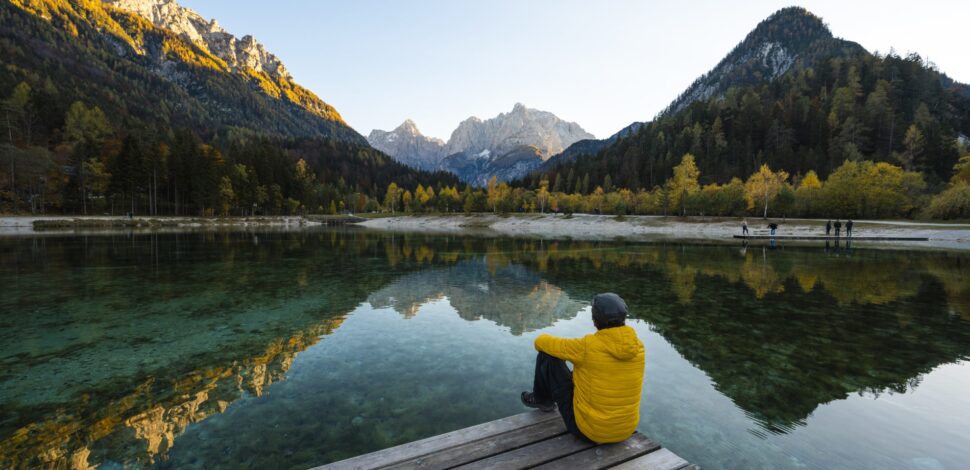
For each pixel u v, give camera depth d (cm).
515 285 1470
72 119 10131
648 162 13100
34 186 6644
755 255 2558
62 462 409
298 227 8412
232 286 1441
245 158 10856
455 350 771
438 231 6900
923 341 809
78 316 1013
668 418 501
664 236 5097
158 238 3931
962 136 11481
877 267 1931
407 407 536
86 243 3145
